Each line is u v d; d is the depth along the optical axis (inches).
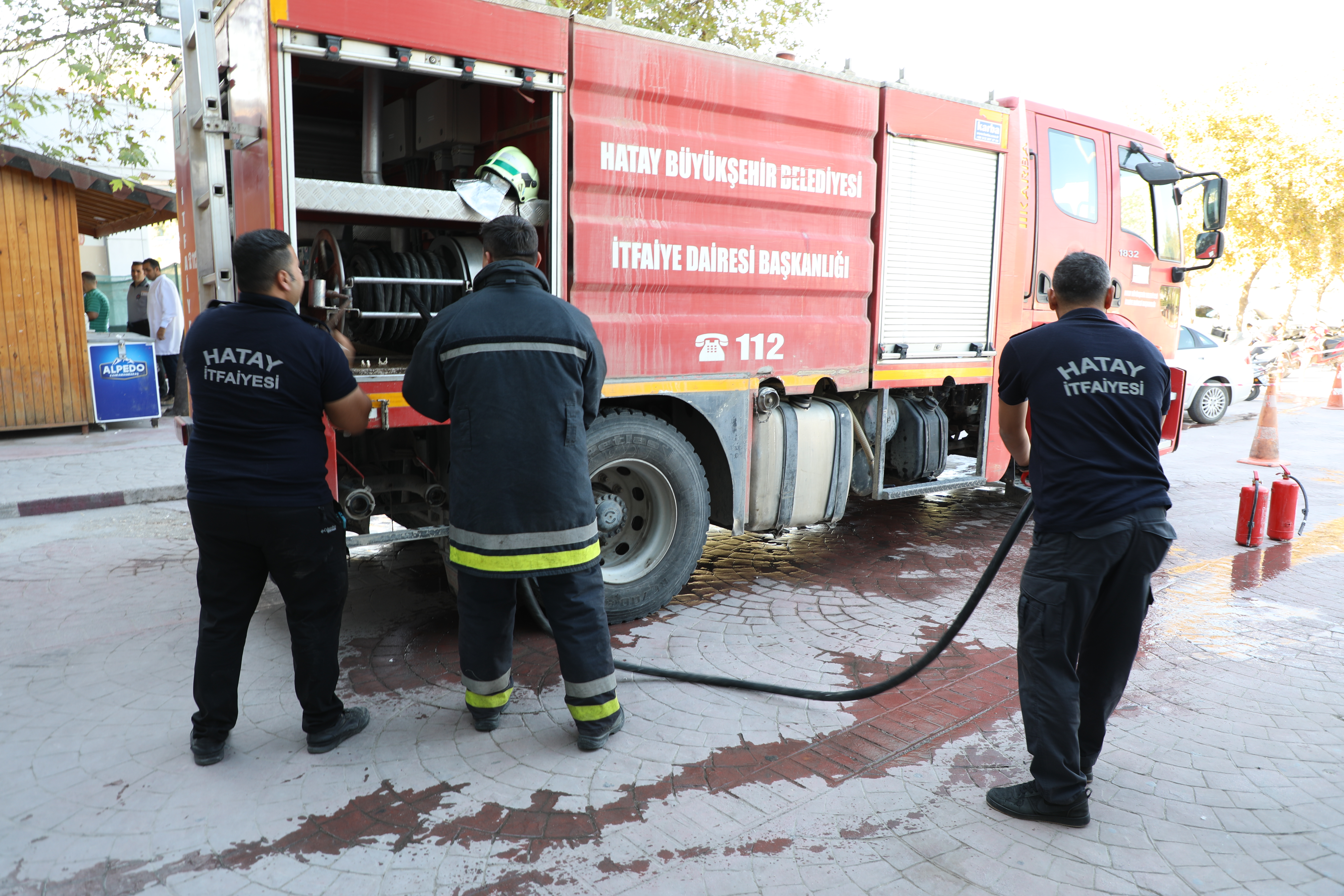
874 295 204.5
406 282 144.4
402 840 103.3
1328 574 215.5
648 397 182.1
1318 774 120.6
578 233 157.6
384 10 134.6
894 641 168.9
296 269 118.2
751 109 175.6
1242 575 214.5
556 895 93.5
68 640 166.4
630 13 430.0
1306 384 738.8
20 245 365.4
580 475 123.6
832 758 123.5
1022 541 247.1
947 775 119.3
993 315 229.6
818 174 188.2
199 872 97.5
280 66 128.8
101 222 518.6
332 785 115.3
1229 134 937.5
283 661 155.9
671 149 166.4
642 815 108.7
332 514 120.1
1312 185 914.7
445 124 175.8
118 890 94.4
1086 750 111.7
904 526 264.7
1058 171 239.9
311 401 116.0
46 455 335.9
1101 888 96.0
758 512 191.2
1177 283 282.0
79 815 108.3
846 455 203.3
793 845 103.0
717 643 167.0
